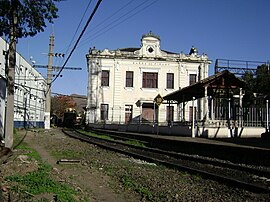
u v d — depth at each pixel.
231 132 25.33
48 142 24.23
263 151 14.32
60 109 94.88
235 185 9.52
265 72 39.25
